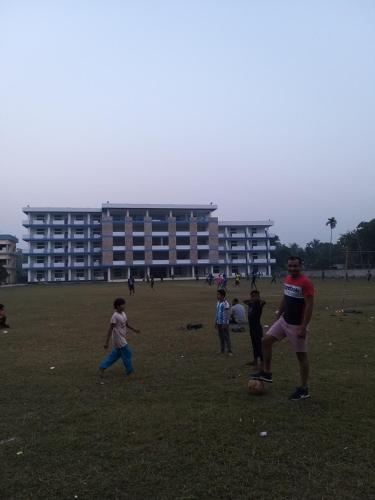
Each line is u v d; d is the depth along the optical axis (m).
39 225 91.00
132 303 27.14
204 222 95.62
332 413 5.82
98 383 7.79
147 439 5.07
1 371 8.96
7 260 95.44
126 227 91.62
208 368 8.82
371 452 4.61
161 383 7.67
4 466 4.49
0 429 5.54
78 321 18.27
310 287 6.30
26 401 6.75
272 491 3.89
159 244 93.56
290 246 129.12
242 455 4.60
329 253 106.69
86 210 92.31
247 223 99.88
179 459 4.54
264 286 50.38
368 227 82.81
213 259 95.44
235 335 13.32
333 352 10.10
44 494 3.92
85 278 92.69
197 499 3.80
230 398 6.60
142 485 4.05
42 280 91.06
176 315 19.52
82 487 4.03
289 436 5.07
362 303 23.59
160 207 93.50
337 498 3.76
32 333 14.80
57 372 8.75
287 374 8.02
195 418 5.73
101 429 5.44
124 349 8.41
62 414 6.07
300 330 6.28
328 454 4.59
